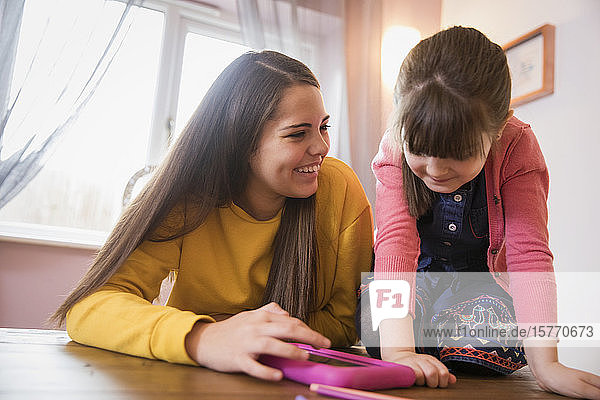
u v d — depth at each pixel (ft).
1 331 3.00
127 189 5.77
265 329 1.71
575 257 5.49
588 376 1.86
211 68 7.73
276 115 2.54
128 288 2.48
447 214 2.62
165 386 1.42
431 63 2.13
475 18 7.53
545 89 5.99
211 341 1.79
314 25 7.41
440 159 2.02
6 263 5.99
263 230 2.93
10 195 5.89
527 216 2.35
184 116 7.48
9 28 5.96
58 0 6.22
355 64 7.56
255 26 7.06
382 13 7.84
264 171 2.61
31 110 6.02
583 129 5.57
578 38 5.77
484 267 2.80
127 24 6.41
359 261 3.22
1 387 1.27
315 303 3.09
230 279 2.97
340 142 7.20
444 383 1.87
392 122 2.35
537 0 6.42
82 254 6.33
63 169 6.95
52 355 1.91
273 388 1.51
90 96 6.20
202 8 7.61
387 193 2.62
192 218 2.69
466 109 1.99
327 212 3.11
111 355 2.01
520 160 2.43
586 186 5.46
